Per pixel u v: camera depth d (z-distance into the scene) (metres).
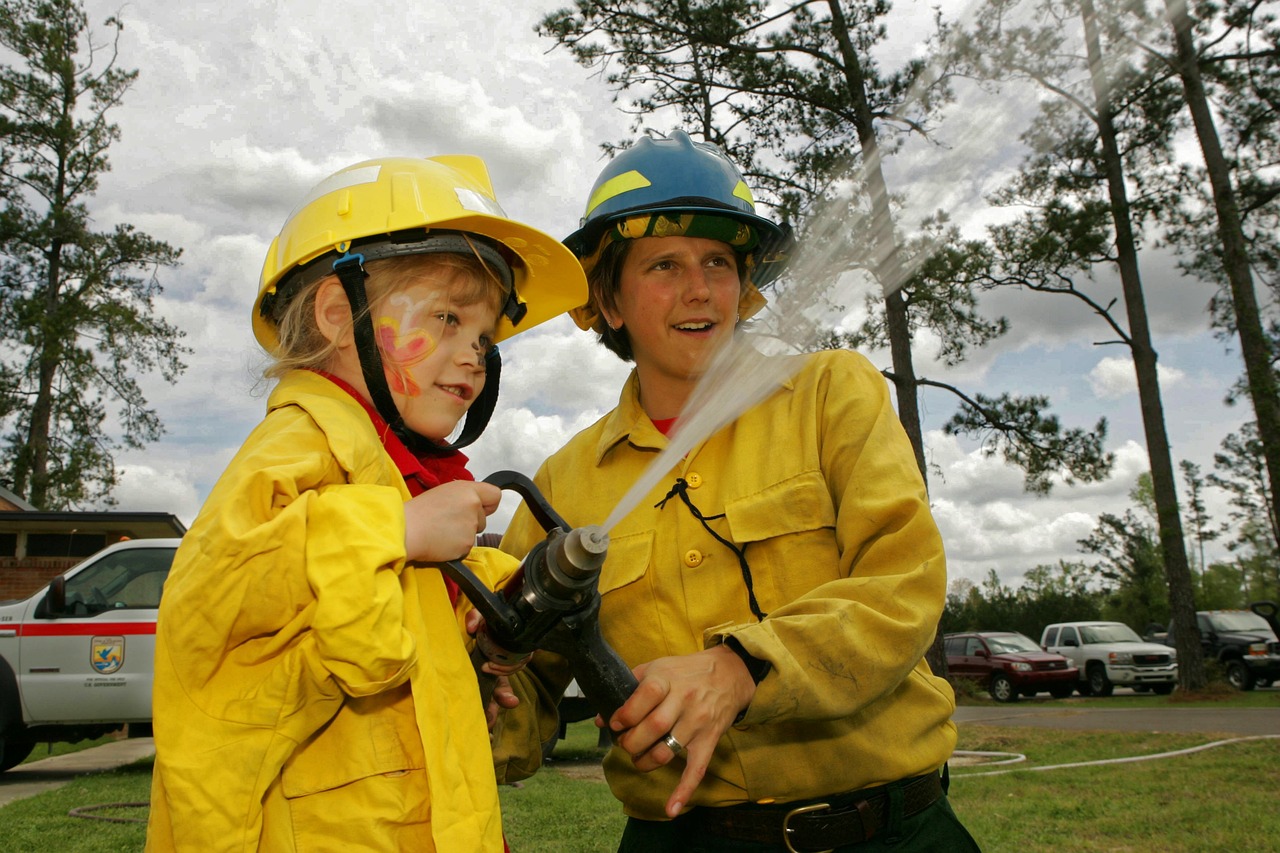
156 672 1.20
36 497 27.47
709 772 1.69
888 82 14.61
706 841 1.72
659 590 1.78
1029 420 18.27
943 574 1.56
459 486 1.37
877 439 1.67
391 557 1.16
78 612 7.88
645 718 1.28
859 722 1.65
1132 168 19.77
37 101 27.12
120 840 4.61
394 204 1.50
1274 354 19.47
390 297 1.50
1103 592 63.31
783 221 1.92
